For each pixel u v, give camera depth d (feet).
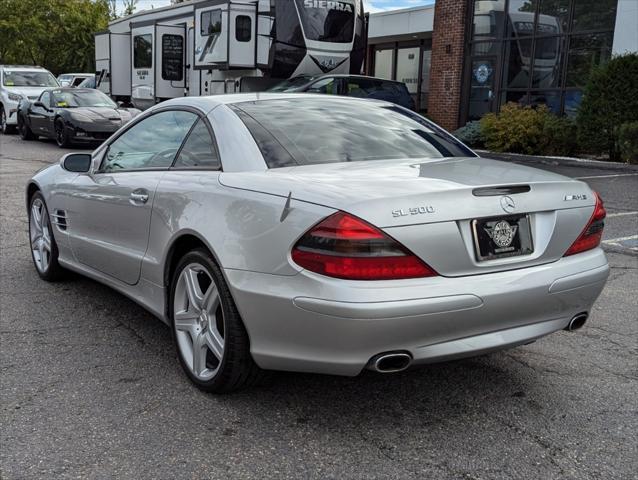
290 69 46.11
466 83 61.62
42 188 16.97
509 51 57.93
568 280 10.15
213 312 10.91
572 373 12.21
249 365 10.39
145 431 9.89
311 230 9.05
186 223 11.06
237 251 9.92
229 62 45.70
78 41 127.65
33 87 71.26
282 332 9.43
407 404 10.91
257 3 45.65
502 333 9.81
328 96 13.89
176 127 13.00
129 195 12.93
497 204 9.68
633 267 19.89
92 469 8.87
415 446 9.58
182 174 11.98
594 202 10.98
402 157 11.81
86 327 14.33
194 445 9.52
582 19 52.19
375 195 9.12
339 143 11.76
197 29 49.55
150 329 14.25
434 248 9.10
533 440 9.78
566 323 10.59
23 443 9.50
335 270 8.84
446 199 9.32
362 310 8.66
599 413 10.66
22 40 122.72
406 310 8.78
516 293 9.57
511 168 11.43
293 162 10.99
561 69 54.13
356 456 9.29
